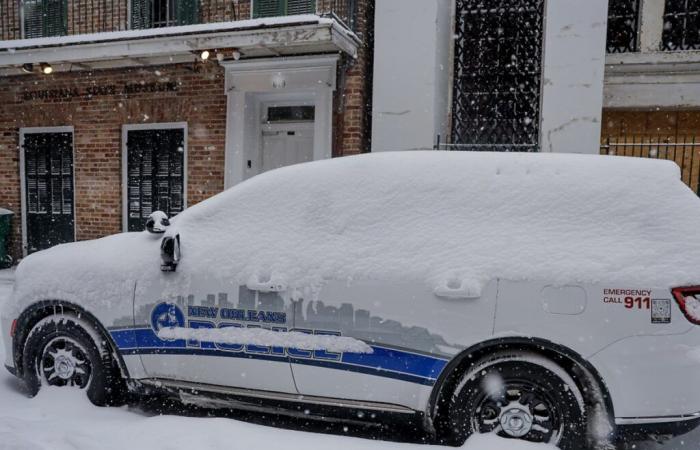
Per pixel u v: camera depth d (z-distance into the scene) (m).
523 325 2.87
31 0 9.92
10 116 10.01
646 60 8.11
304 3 8.42
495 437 2.92
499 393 2.96
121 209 9.48
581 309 2.83
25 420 3.34
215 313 3.34
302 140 8.91
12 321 3.79
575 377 2.93
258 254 3.33
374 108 8.05
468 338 2.93
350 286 3.11
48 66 8.81
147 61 8.73
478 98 8.21
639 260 2.84
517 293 2.90
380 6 7.96
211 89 8.79
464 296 2.92
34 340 3.73
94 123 9.48
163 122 9.12
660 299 2.77
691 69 8.02
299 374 3.19
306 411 3.26
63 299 3.65
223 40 7.65
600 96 7.31
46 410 3.51
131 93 9.20
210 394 3.43
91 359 3.62
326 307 3.14
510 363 2.94
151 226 3.60
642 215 2.95
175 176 9.18
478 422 2.99
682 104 8.13
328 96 8.16
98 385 3.62
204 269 3.38
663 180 3.04
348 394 3.13
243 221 3.49
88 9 9.59
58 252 3.89
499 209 3.12
